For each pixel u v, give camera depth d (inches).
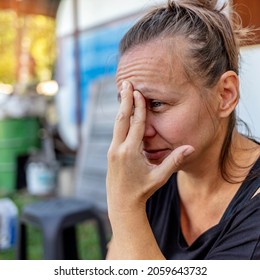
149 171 33.5
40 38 202.8
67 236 83.5
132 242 33.5
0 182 187.0
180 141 33.7
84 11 183.6
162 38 33.2
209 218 38.7
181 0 36.2
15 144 185.0
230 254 32.9
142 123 33.3
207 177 38.5
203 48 33.4
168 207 42.2
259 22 47.4
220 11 37.7
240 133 41.4
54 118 212.5
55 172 182.4
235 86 35.1
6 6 194.1
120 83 35.2
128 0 155.6
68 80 201.6
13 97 185.9
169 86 32.8
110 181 34.1
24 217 82.5
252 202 33.1
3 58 200.4
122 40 36.0
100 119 154.6
